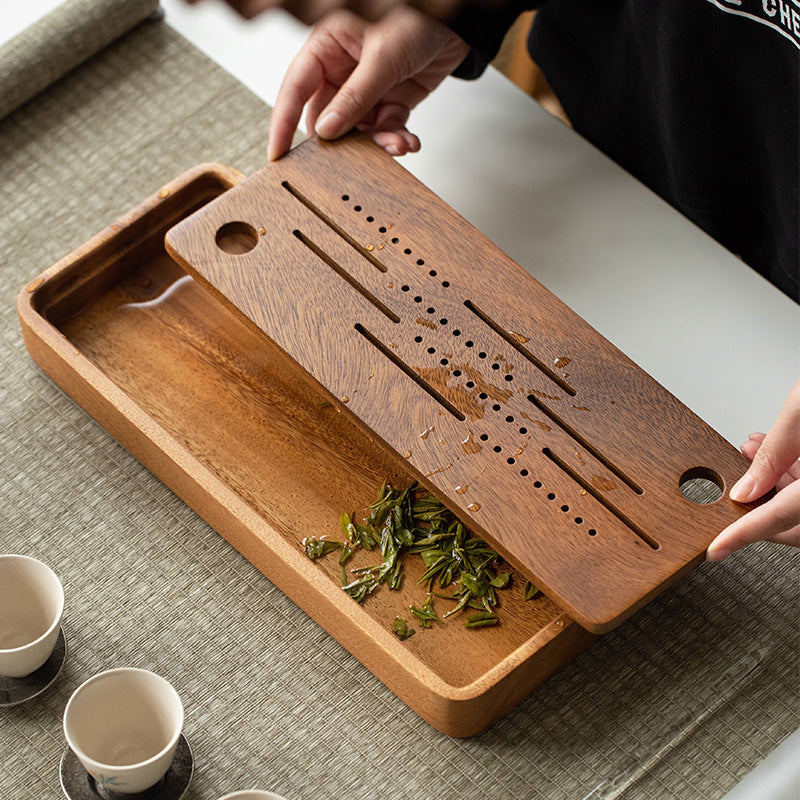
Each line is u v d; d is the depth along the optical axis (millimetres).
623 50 1111
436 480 774
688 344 970
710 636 838
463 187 1056
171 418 901
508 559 755
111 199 1046
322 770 771
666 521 766
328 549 841
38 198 1043
